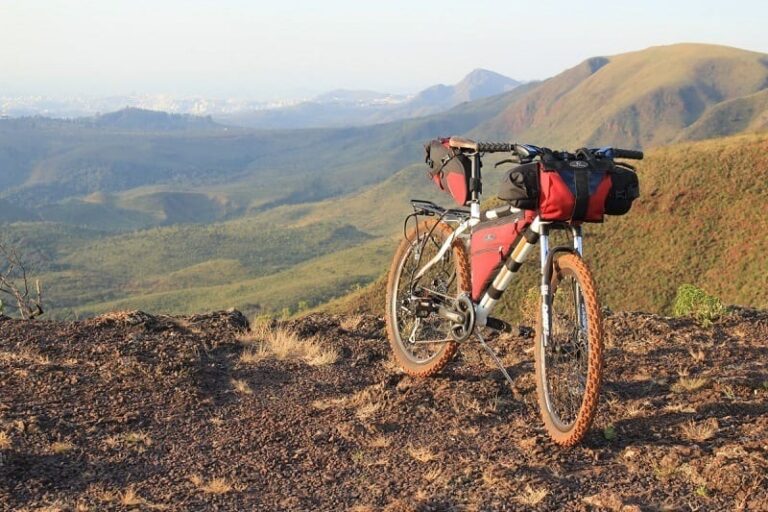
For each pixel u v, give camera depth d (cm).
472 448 404
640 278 9294
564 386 412
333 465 390
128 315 623
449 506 338
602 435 409
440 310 484
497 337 596
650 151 11044
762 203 9231
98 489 359
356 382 517
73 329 600
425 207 519
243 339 602
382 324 657
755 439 380
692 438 393
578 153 398
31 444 403
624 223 10025
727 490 331
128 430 430
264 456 401
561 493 344
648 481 350
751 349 554
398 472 379
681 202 9762
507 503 337
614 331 614
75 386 488
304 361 560
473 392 480
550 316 411
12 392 475
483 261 454
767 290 8175
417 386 496
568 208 382
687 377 488
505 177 395
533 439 404
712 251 9025
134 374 509
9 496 348
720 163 9988
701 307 641
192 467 388
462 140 470
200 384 502
